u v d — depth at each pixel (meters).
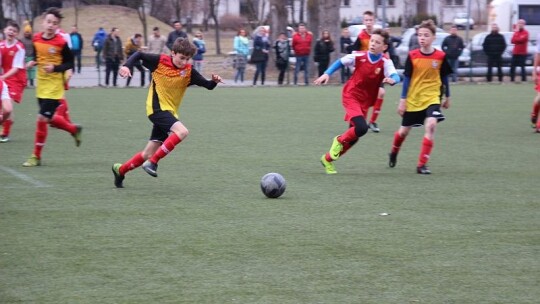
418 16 101.69
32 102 38.22
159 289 9.73
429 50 18.39
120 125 28.69
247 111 34.88
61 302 9.23
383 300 9.41
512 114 33.84
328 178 17.97
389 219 13.67
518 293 9.73
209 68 62.56
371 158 21.30
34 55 19.41
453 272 10.56
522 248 11.81
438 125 29.72
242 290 9.71
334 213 14.09
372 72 18.03
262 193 15.98
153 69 15.59
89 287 9.77
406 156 21.69
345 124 29.78
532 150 23.06
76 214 13.82
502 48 52.56
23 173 18.27
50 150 22.28
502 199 15.64
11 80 23.61
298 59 51.53
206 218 13.59
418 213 14.20
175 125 15.45
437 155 21.95
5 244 11.75
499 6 69.44
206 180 17.53
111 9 101.44
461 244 12.01
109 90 46.69
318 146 23.55
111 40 49.00
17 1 84.06
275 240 12.12
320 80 18.03
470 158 21.41
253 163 20.12
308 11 65.25
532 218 13.88
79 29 94.00
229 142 24.34
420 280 10.20
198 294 9.55
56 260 10.93
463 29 107.75
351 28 60.19
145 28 80.75
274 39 64.00
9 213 13.87
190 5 107.69
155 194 15.78
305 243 11.96
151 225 13.04
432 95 18.56
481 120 31.55
